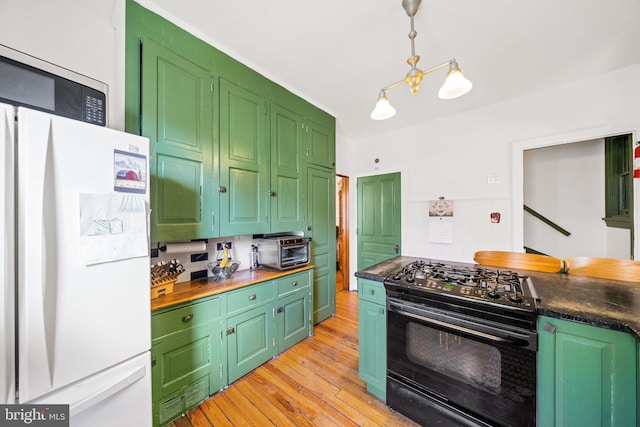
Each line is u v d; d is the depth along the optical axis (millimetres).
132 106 1373
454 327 1234
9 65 855
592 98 2164
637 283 1380
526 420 1079
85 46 1373
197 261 1948
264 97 2107
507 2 1378
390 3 1393
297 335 2289
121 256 985
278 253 2172
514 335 1088
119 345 985
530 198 3496
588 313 977
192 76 1622
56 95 950
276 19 1523
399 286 1414
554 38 1673
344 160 3818
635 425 883
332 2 1386
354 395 1643
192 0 1388
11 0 1169
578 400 986
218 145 1773
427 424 1344
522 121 2535
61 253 827
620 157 2746
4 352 726
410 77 1422
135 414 1053
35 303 769
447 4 1387
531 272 1637
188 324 1494
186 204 1592
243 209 1946
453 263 1946
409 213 3363
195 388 1525
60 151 829
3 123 721
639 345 862
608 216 2936
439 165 3104
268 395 1639
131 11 1366
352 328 2617
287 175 2334
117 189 982
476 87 2346
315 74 2152
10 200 734
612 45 1741
